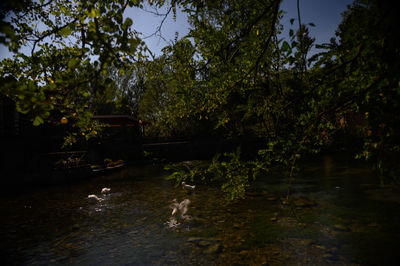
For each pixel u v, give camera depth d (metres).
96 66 1.83
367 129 2.23
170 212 9.92
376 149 1.96
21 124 19.42
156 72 3.84
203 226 8.09
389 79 1.62
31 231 8.31
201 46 3.78
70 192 14.92
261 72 3.36
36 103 1.74
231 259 5.84
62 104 2.27
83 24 1.90
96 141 26.83
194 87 4.06
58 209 11.12
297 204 9.85
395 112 1.75
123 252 6.52
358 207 8.98
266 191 12.38
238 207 9.95
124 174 22.33
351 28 1.98
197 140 36.03
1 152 17.77
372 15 1.67
